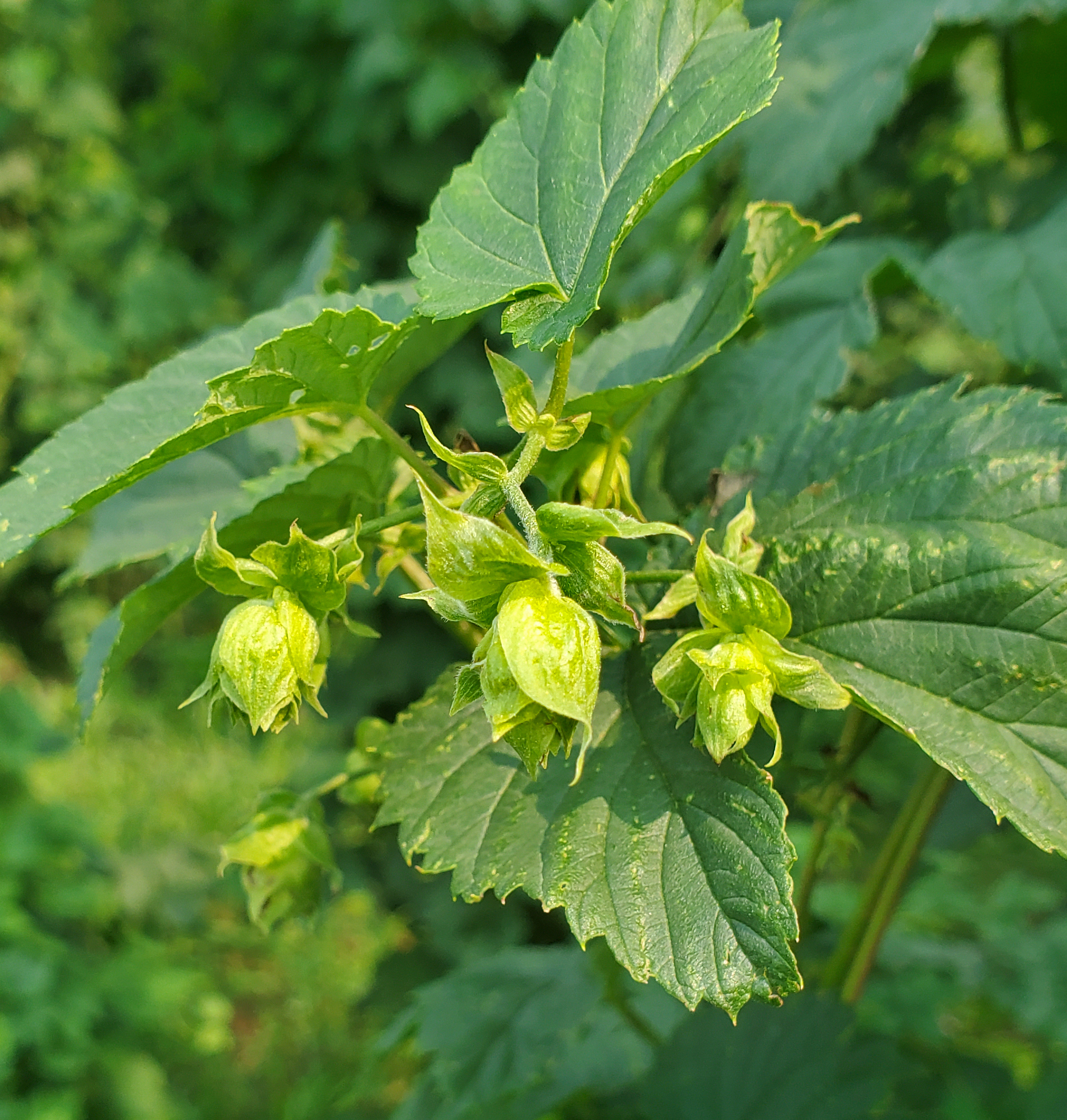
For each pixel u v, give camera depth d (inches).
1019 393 10.9
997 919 28.9
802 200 15.9
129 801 62.9
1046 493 10.3
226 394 10.3
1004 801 9.7
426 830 10.6
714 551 11.4
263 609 10.1
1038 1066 25.9
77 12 72.4
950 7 15.0
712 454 14.6
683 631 11.1
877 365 22.8
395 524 10.6
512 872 10.1
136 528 14.9
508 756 10.8
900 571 10.5
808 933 13.7
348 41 54.4
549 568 9.1
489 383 47.2
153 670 75.2
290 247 56.8
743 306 10.9
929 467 10.8
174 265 69.5
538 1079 18.0
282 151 56.9
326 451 12.6
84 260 69.4
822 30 16.6
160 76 75.6
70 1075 41.2
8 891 43.8
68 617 73.4
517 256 10.5
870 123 15.3
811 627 10.7
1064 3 14.5
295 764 64.1
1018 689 10.0
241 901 57.0
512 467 9.9
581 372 13.0
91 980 44.7
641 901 9.8
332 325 10.1
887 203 17.4
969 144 24.4
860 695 10.0
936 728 10.0
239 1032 51.7
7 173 66.8
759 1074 16.0
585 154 10.5
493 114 49.9
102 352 67.7
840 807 13.3
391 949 50.2
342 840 50.2
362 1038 50.5
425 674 50.0
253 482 12.4
